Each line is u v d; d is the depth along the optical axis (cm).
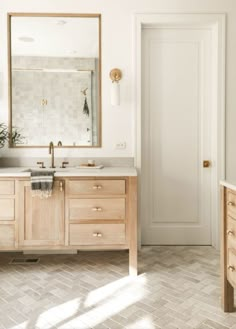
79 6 334
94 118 340
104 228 280
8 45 333
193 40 350
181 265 297
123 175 277
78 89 339
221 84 337
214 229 348
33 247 282
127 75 338
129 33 336
